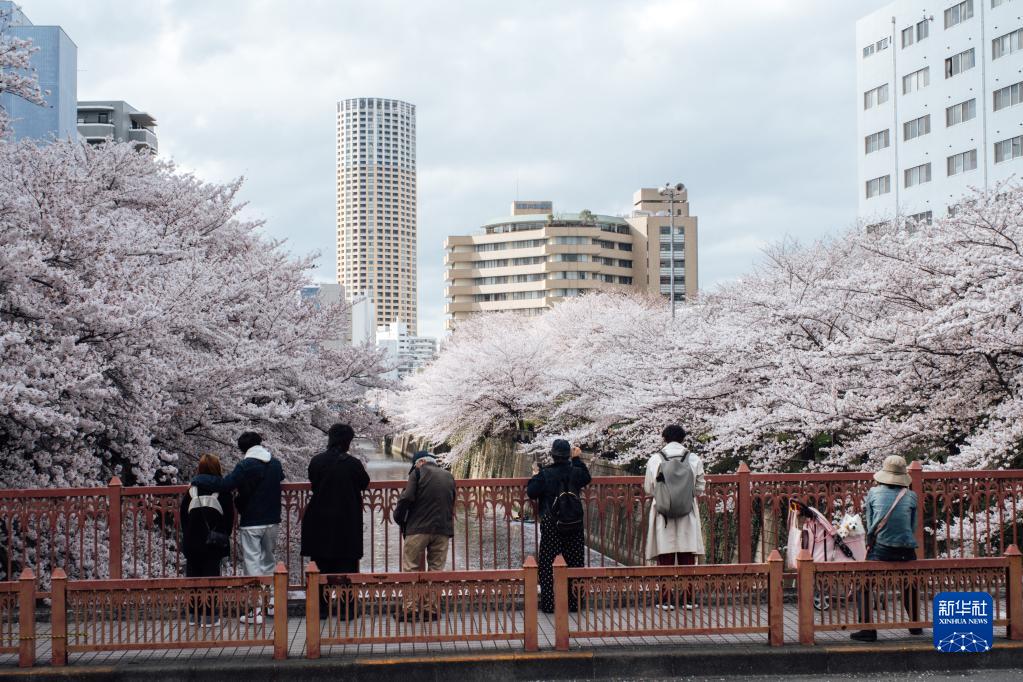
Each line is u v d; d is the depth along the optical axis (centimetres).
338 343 2394
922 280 1653
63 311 1130
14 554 1107
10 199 1206
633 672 712
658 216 11469
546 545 851
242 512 836
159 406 1248
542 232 11469
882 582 748
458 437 4869
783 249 3136
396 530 2347
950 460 1342
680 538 830
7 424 1131
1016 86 4569
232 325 1745
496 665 705
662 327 3025
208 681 686
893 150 5322
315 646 707
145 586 692
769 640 738
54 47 4434
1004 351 1399
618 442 2923
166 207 1867
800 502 888
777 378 1809
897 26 5294
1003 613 843
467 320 6419
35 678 678
